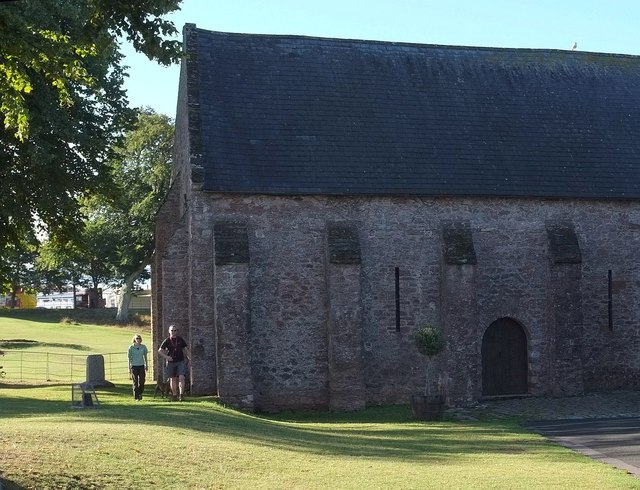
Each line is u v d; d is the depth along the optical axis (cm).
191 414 2033
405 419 2477
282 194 2692
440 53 3241
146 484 1266
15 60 1475
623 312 2980
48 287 8888
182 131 3012
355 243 2698
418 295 2794
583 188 2945
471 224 2852
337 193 2722
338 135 2872
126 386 3011
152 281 3191
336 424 2361
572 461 1709
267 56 3033
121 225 6078
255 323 2673
